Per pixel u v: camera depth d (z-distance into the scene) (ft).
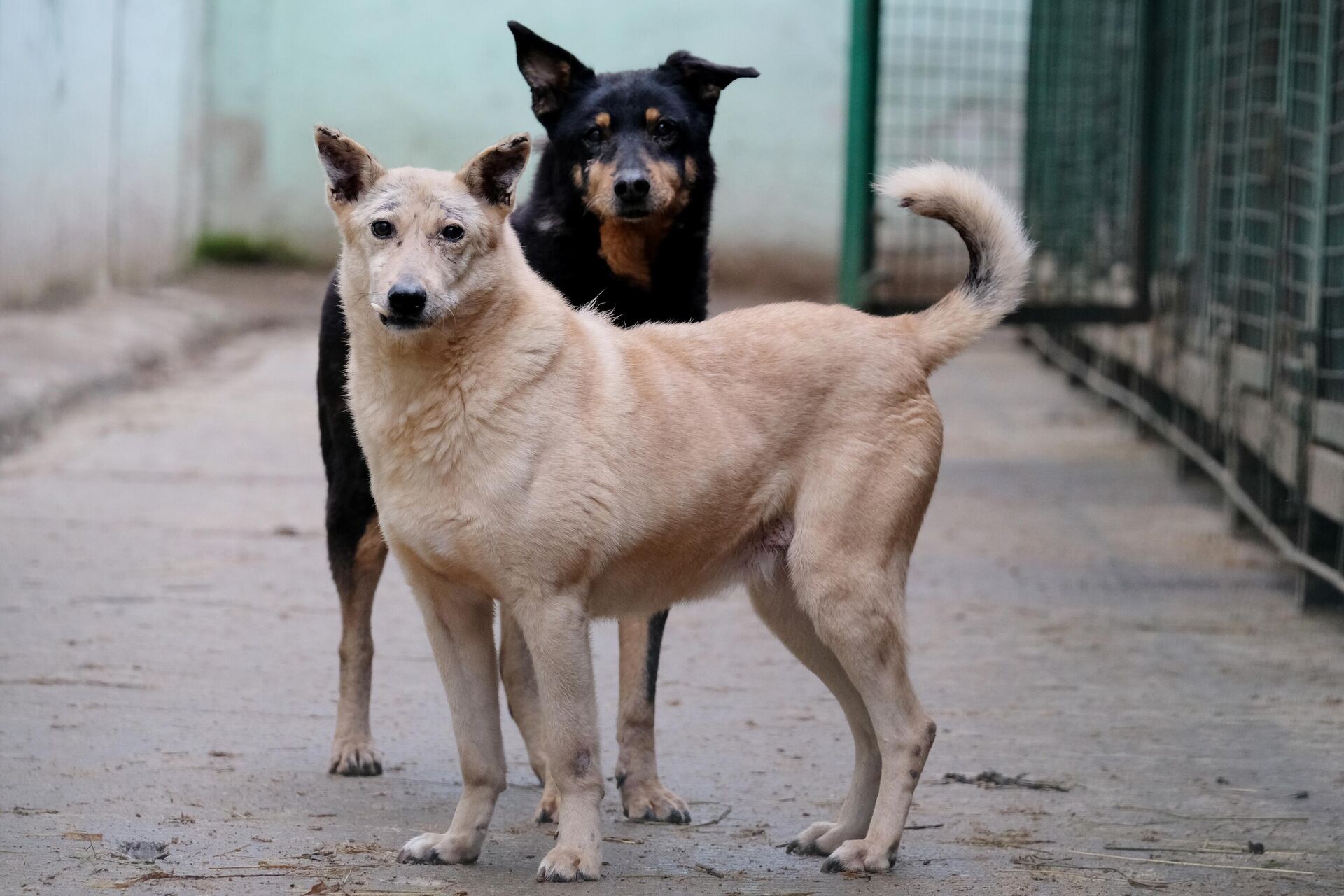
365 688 16.35
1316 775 16.51
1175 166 35.29
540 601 12.63
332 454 16.57
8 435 34.17
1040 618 23.52
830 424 13.66
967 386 46.73
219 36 60.39
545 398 12.64
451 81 61.36
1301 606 24.09
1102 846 14.19
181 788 15.24
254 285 59.52
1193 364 32.96
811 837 13.99
